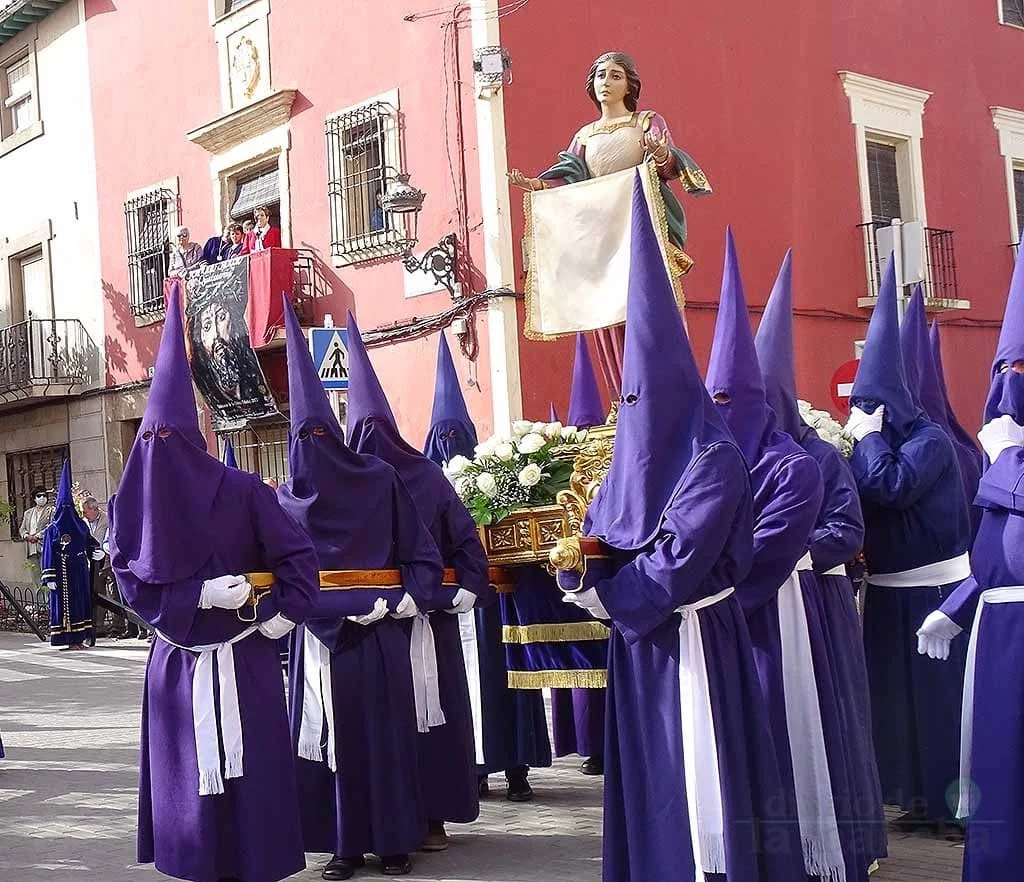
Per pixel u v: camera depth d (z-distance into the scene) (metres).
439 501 6.37
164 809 5.28
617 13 14.95
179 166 18.66
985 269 18.77
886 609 6.39
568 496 6.52
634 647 4.69
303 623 5.93
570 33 14.61
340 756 5.86
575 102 14.63
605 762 4.78
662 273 4.72
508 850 6.28
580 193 7.41
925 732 6.24
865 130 17.30
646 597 4.49
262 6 17.02
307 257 16.52
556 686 6.75
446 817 6.26
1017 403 4.72
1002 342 4.77
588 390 8.98
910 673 6.30
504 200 14.09
